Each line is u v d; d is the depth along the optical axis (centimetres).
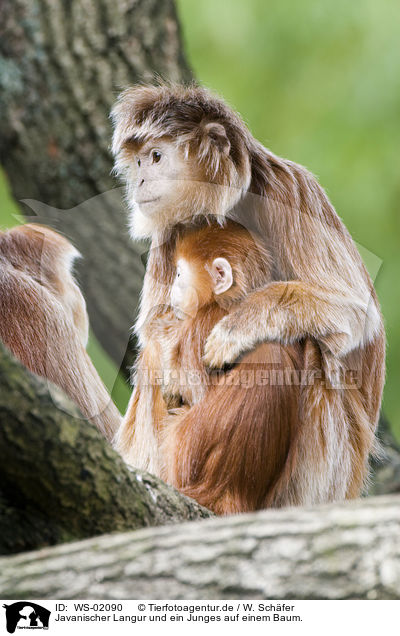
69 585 541
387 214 1453
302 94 1531
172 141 844
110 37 1257
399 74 1486
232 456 773
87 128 1245
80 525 606
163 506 658
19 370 553
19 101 1263
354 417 848
